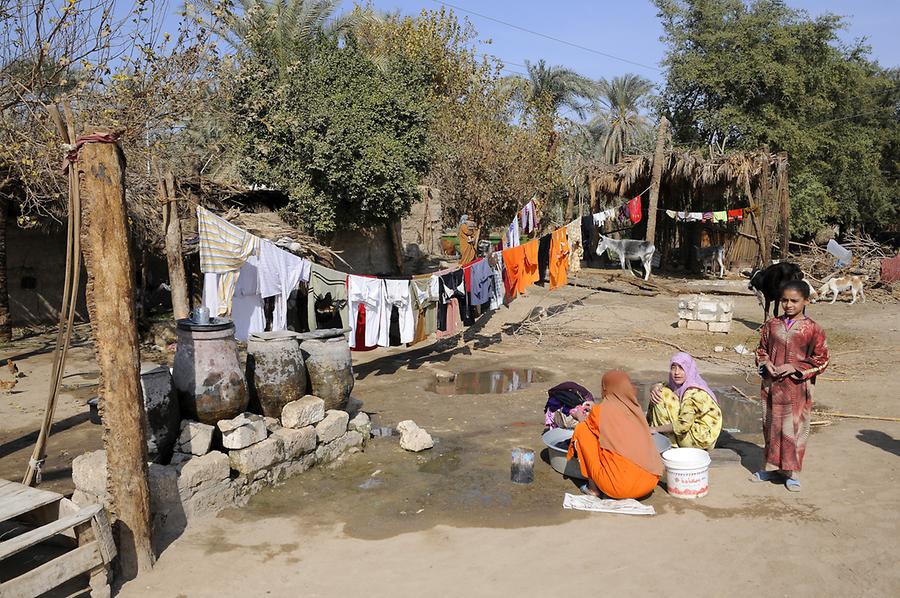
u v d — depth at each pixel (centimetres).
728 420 790
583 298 1856
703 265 2492
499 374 1045
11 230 1417
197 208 726
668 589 407
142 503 429
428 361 1131
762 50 3095
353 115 1641
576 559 445
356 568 436
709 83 3117
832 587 407
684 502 537
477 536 480
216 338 550
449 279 1030
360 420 685
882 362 1091
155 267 1672
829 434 712
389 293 934
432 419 785
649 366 1094
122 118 937
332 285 871
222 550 461
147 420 493
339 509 528
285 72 1644
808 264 2378
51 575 365
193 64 977
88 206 404
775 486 565
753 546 459
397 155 1711
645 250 2255
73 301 467
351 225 1816
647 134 4466
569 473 594
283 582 420
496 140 2466
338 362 662
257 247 780
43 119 945
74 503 444
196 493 500
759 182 2289
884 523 491
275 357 607
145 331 1259
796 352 542
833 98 3359
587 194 2908
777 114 3080
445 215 2736
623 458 523
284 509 528
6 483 447
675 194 2583
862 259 2344
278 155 1636
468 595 402
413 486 575
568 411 712
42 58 877
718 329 1378
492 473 606
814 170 3272
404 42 2822
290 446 587
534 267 1274
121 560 425
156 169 1037
